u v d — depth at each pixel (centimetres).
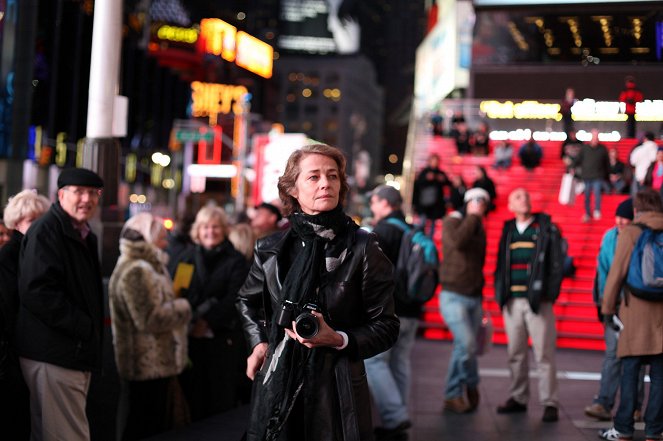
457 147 2558
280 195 349
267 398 323
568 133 2283
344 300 329
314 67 16188
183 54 13338
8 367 456
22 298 442
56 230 453
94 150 744
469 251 810
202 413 710
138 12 8731
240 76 14350
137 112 7600
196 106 12388
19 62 3938
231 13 17338
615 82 2397
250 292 358
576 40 2138
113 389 630
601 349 1298
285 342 327
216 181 8750
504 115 2773
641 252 623
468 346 804
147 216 604
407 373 738
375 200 742
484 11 2105
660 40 1747
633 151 1808
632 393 645
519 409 817
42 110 4712
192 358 704
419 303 727
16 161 3956
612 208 1883
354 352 323
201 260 689
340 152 341
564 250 846
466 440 696
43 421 449
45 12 4722
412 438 702
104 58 752
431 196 1759
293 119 16225
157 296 579
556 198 2034
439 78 4403
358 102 16938
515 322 802
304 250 331
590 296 1434
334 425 319
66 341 449
